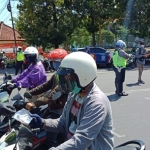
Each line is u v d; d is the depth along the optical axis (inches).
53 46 911.7
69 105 82.0
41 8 863.1
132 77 511.5
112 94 345.7
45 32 848.9
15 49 899.4
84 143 69.4
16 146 92.7
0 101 125.3
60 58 139.6
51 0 845.8
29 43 887.7
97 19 989.8
